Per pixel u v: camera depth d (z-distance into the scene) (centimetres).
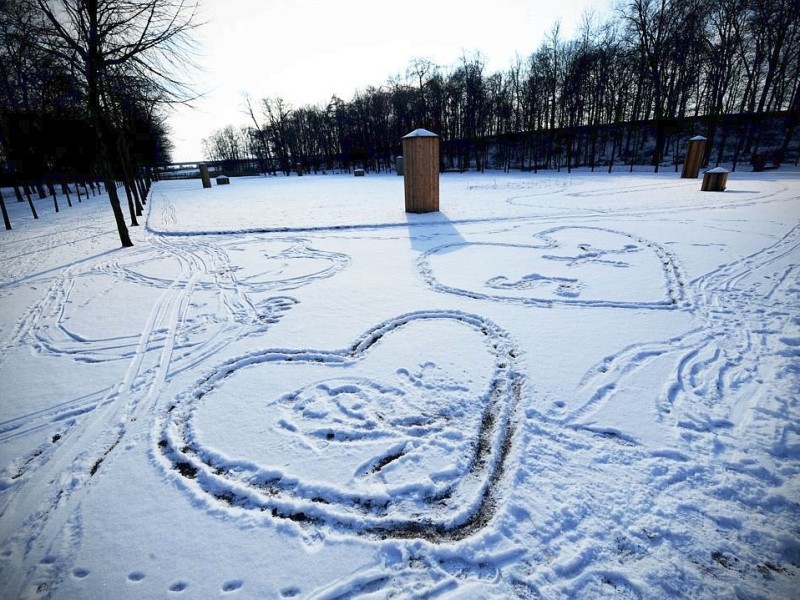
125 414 349
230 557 216
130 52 948
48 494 265
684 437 287
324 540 224
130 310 602
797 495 236
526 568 202
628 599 186
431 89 4697
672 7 3119
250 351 447
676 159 3047
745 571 196
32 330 543
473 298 573
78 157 2472
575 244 869
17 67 1252
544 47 4088
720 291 564
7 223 1590
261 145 7044
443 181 2938
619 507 232
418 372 385
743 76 3347
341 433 309
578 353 407
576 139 4178
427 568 205
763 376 357
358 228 1156
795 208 1187
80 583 206
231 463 284
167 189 3784
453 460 276
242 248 993
